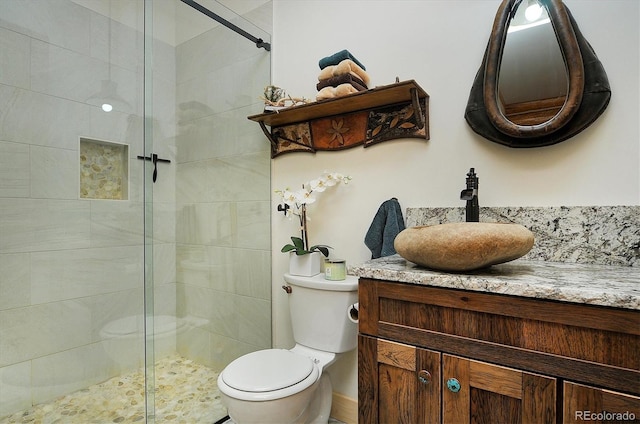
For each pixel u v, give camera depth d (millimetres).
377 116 1517
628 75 1039
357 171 1588
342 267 1464
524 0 1180
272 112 1637
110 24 2010
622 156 1044
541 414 734
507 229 855
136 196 2088
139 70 2141
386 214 1411
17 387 1638
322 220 1698
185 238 2264
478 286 809
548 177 1155
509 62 1192
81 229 1861
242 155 2033
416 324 903
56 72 1788
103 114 1969
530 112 1148
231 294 2086
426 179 1396
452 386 843
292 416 1182
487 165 1262
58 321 1767
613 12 1063
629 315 650
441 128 1362
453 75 1341
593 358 684
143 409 1707
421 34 1423
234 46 2049
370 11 1570
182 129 2258
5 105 1622
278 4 1915
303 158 1786
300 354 1458
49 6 1766
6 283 1615
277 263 1910
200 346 2188
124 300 2002
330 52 1702
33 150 1706
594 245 1066
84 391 1833
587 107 1062
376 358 964
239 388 1132
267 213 1942
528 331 754
